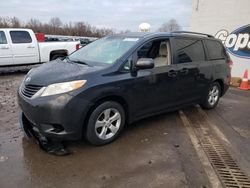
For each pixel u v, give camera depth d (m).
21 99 4.01
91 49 5.12
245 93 8.98
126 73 4.29
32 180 3.22
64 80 3.76
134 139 4.49
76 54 5.19
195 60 5.65
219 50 6.48
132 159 3.82
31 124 4.14
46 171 3.42
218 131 5.12
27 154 3.80
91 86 3.83
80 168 3.52
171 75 4.99
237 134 5.04
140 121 5.34
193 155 4.05
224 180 3.43
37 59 11.50
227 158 4.04
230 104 7.25
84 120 3.90
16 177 3.27
